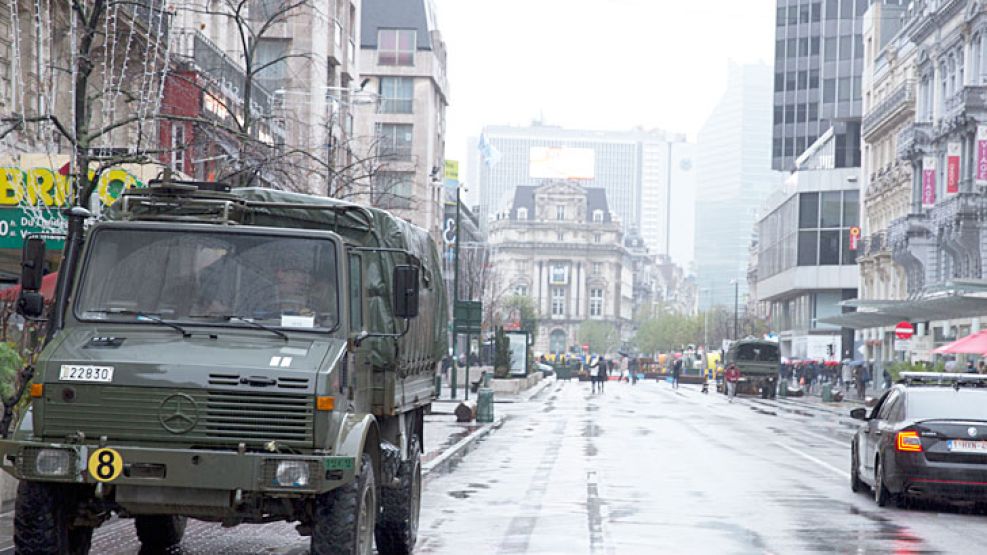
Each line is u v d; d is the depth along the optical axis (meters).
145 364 9.16
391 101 92.62
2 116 24.77
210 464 8.89
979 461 15.90
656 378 122.69
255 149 28.02
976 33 56.25
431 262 13.97
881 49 85.00
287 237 10.16
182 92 30.22
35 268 10.15
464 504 16.56
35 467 8.95
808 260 101.50
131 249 10.11
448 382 74.25
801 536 13.75
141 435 9.09
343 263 10.14
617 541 13.09
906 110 73.94
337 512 9.36
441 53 96.94
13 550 10.37
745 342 72.44
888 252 76.50
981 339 42.16
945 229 57.22
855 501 17.59
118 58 27.19
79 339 9.59
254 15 48.03
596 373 74.94
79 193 18.72
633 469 22.31
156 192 10.64
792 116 119.62
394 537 11.95
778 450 28.12
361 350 10.56
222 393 9.10
